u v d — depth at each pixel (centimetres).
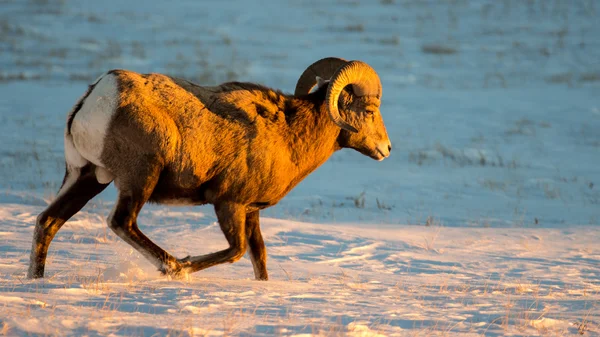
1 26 14962
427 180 6234
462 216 5012
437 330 2098
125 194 2619
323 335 1916
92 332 1841
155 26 16312
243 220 2772
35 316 1925
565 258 3738
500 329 2164
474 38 15650
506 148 7700
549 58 13850
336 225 4350
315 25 16812
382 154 3098
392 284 2973
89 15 17162
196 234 3847
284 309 2230
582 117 9406
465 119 9181
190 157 2641
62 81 10812
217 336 1873
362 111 3005
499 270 3416
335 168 6656
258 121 2769
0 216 3981
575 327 2227
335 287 2795
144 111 2569
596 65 13338
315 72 3100
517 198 5666
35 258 2650
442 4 19388
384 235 4075
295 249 3672
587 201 5606
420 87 11312
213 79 10969
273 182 2811
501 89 11269
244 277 3002
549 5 18900
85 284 2441
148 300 2217
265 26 16612
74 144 2638
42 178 5503
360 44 14725
